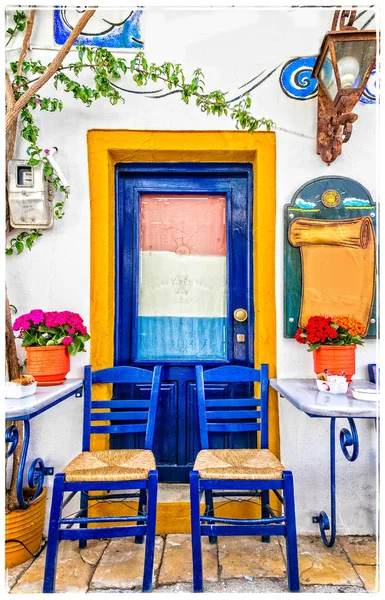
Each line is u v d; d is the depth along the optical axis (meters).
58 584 1.78
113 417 2.01
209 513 2.00
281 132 2.24
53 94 2.23
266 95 2.23
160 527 2.17
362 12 2.23
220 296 2.43
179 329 2.42
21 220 2.13
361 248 2.22
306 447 2.21
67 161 2.24
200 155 2.28
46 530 2.20
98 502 2.20
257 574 1.84
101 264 2.25
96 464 1.80
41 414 2.22
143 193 2.42
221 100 2.16
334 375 1.90
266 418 2.02
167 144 2.23
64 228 2.25
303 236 2.21
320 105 2.17
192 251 2.43
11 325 2.06
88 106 2.18
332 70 1.88
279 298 2.26
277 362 2.25
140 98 2.23
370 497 2.21
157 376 2.03
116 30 2.24
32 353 1.94
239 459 1.86
